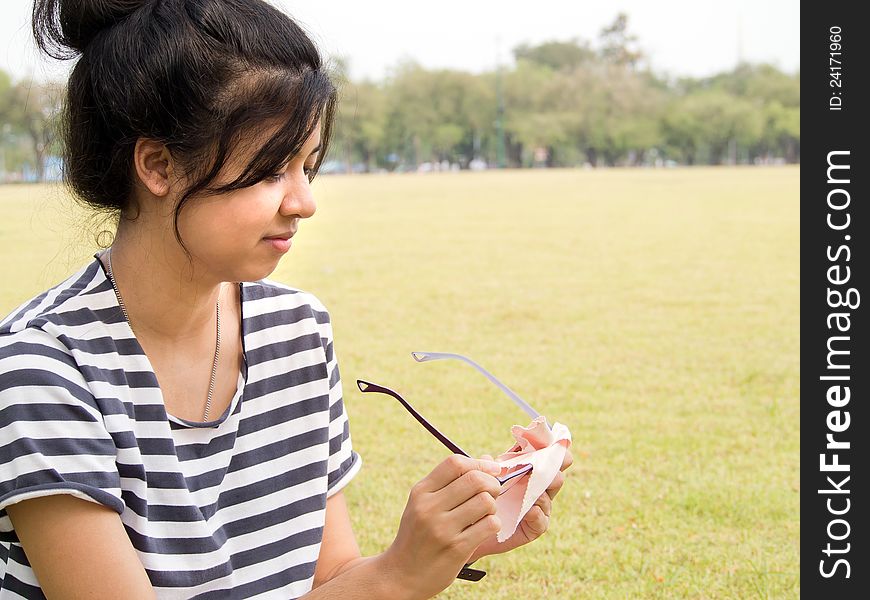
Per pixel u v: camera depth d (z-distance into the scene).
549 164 85.38
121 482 1.36
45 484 1.26
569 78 85.94
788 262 11.88
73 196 1.42
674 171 53.38
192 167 1.30
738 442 4.89
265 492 1.53
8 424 1.28
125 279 1.42
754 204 22.20
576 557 3.51
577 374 6.32
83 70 1.35
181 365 1.47
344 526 1.71
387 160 83.31
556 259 12.44
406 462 4.55
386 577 1.32
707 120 80.31
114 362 1.38
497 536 1.47
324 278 10.70
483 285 10.22
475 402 5.61
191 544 1.42
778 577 3.37
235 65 1.29
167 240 1.38
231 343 1.53
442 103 83.69
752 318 8.23
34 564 1.31
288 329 1.59
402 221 18.55
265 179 1.33
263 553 1.52
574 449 4.77
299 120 1.31
